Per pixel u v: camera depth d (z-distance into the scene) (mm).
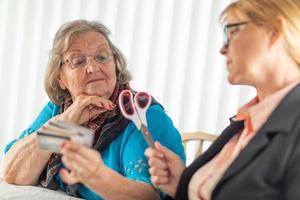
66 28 1421
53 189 1404
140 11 2191
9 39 2406
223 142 1008
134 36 2197
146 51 2191
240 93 2025
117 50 1459
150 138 1060
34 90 2375
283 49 847
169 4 2150
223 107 2064
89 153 910
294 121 788
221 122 2068
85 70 1368
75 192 1317
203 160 1009
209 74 2088
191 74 2117
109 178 1005
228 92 2059
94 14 2279
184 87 2119
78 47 1371
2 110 2432
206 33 2096
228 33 894
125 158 1252
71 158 895
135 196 1079
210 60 2082
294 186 745
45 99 2367
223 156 971
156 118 1250
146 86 2176
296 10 839
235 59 870
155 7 2154
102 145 1306
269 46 847
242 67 864
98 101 1344
